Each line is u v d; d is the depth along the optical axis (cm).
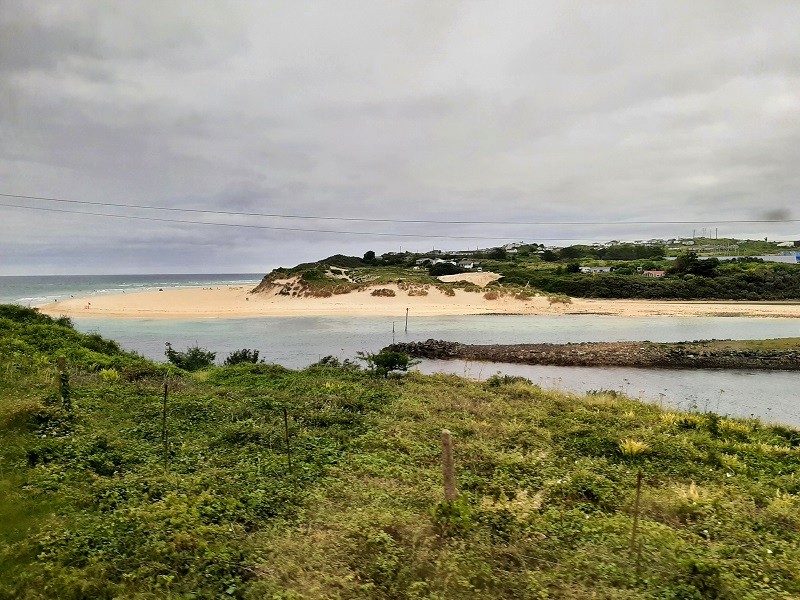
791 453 1227
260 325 4912
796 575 627
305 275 7525
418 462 1057
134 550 631
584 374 2823
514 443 1216
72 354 2009
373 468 989
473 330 4694
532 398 1809
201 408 1402
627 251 12675
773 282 7569
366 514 759
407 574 612
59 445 973
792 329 4719
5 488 756
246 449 1079
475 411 1538
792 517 811
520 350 3356
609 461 1124
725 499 887
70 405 1259
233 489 850
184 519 718
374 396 1683
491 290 6931
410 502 829
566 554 675
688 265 8562
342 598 564
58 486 795
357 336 4238
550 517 800
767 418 1920
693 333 4506
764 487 966
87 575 570
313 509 796
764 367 2983
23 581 548
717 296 7406
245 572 608
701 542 728
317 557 637
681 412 1689
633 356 3166
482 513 798
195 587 570
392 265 11744
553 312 6112
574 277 8150
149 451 1029
